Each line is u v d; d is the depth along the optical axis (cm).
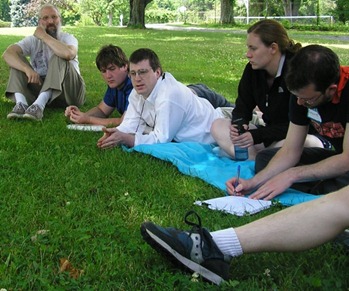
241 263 279
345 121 343
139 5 3572
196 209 357
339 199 254
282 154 380
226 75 1120
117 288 258
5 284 257
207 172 426
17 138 512
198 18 6506
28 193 374
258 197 368
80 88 667
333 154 392
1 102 682
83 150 483
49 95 622
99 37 2366
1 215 334
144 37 2448
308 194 383
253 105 470
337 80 323
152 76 477
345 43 2266
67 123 588
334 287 256
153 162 449
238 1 5409
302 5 5331
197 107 501
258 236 261
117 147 485
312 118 355
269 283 263
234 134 452
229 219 340
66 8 5459
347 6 4109
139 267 277
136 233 316
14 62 609
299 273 269
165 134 480
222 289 254
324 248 298
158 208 358
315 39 2544
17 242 301
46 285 257
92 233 316
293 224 256
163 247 263
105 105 587
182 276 263
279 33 427
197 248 263
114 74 552
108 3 5925
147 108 493
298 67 314
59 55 620
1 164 433
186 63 1333
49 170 423
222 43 2161
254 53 430
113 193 381
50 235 309
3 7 6203
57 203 361
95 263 283
